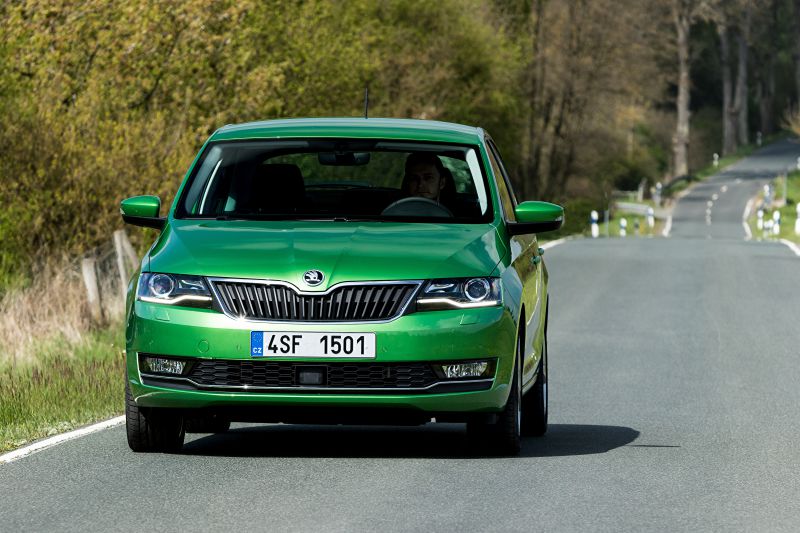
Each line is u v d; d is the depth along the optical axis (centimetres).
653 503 1753
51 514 1644
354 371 1928
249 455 2072
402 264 1955
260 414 1962
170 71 5788
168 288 1966
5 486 1820
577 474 1948
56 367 3136
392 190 2317
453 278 1961
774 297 5491
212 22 5931
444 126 2386
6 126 4728
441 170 2269
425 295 1944
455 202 2253
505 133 13025
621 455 2134
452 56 11681
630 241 10150
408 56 10988
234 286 1944
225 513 1648
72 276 4391
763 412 2698
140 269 2020
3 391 2747
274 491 1783
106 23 5466
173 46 5759
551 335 4216
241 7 5906
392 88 10875
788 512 1714
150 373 1972
